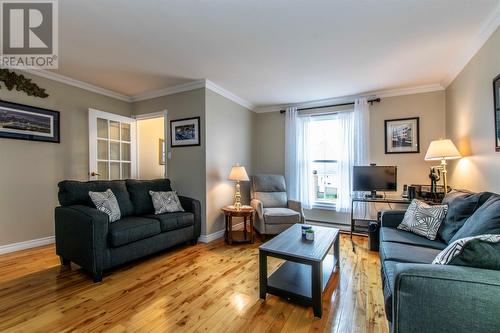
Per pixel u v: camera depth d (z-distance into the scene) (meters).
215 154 3.78
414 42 2.41
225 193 4.01
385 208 3.91
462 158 2.86
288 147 4.64
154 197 3.22
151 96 4.08
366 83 3.56
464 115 2.79
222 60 2.84
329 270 2.36
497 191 2.06
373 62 2.87
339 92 3.98
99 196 2.68
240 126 4.46
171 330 1.61
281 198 4.22
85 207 2.49
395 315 1.05
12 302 1.92
